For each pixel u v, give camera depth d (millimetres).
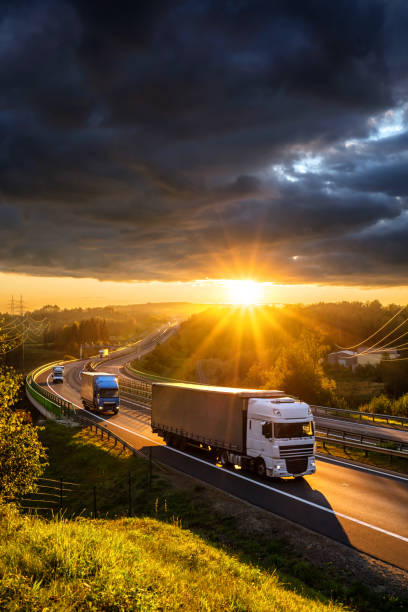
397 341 166500
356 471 24328
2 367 20953
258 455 22797
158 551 11727
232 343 184000
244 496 20156
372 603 11273
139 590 7160
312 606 9328
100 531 12125
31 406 66938
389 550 14039
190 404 29094
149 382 86938
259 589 9703
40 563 7551
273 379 65188
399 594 11508
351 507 18219
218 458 26797
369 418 49594
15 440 19359
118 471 28484
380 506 18297
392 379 97625
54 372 90125
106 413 51219
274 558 13953
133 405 58406
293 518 17094
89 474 30297
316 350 73000
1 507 12750
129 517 18719
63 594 6547
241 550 14852
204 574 10102
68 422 46188
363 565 13125
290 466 21922
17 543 8695
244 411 24062
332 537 15172
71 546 8664
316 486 21469
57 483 29859
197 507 19203
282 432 22062
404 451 27781
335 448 31016
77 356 188125
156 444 33875
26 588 6547
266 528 16344
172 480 23609
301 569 13039
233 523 17141
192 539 14445
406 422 44812
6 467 18844
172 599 7324
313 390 61156
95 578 7297
